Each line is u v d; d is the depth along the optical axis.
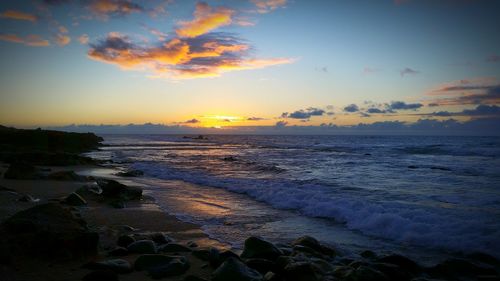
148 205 12.73
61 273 5.48
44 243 5.97
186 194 15.27
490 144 55.12
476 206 11.80
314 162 30.53
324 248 7.56
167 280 5.59
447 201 12.71
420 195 13.95
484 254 7.37
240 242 8.27
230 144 81.25
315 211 11.50
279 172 23.22
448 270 6.56
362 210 10.99
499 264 7.08
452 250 7.86
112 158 38.44
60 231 6.25
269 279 5.43
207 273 5.89
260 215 11.23
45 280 5.18
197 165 28.75
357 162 30.05
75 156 30.70
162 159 36.12
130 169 26.53
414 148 46.06
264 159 34.78
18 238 5.88
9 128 56.47
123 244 7.34
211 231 9.24
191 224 9.96
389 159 32.75
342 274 5.80
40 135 51.09
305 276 5.58
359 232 9.41
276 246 7.46
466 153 37.09
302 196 13.55
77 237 6.25
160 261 6.09
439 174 20.97
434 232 8.84
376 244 8.39
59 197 12.85
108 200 13.17
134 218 10.49
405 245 8.30
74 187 15.71
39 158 29.06
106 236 8.02
